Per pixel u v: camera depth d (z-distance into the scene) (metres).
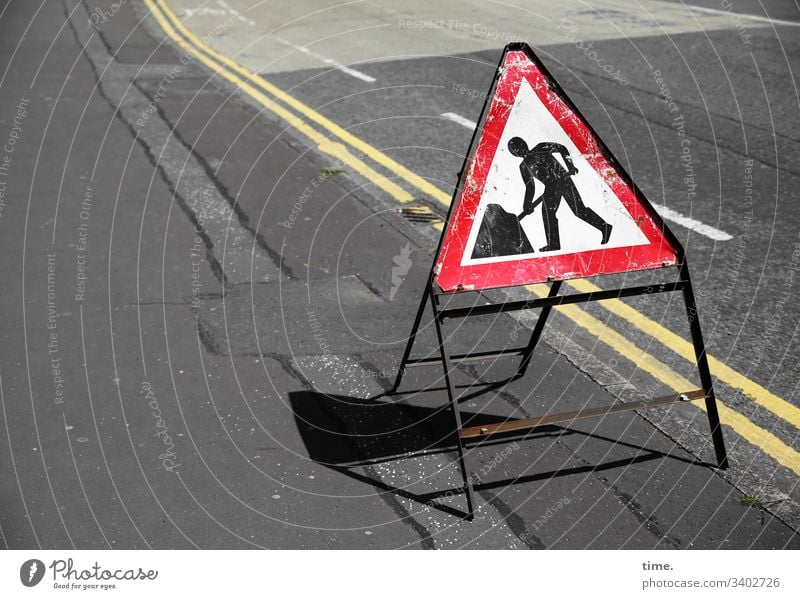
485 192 3.17
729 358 4.22
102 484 3.31
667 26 11.91
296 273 5.13
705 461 3.44
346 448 3.53
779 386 3.98
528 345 4.04
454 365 3.95
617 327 4.53
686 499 3.23
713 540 3.03
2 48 11.59
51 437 3.59
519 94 3.16
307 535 3.06
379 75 9.88
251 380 4.01
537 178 3.20
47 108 8.70
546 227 3.23
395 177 6.73
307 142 7.59
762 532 3.07
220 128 8.02
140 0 15.78
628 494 3.25
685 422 3.70
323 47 11.52
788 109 8.14
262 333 4.44
